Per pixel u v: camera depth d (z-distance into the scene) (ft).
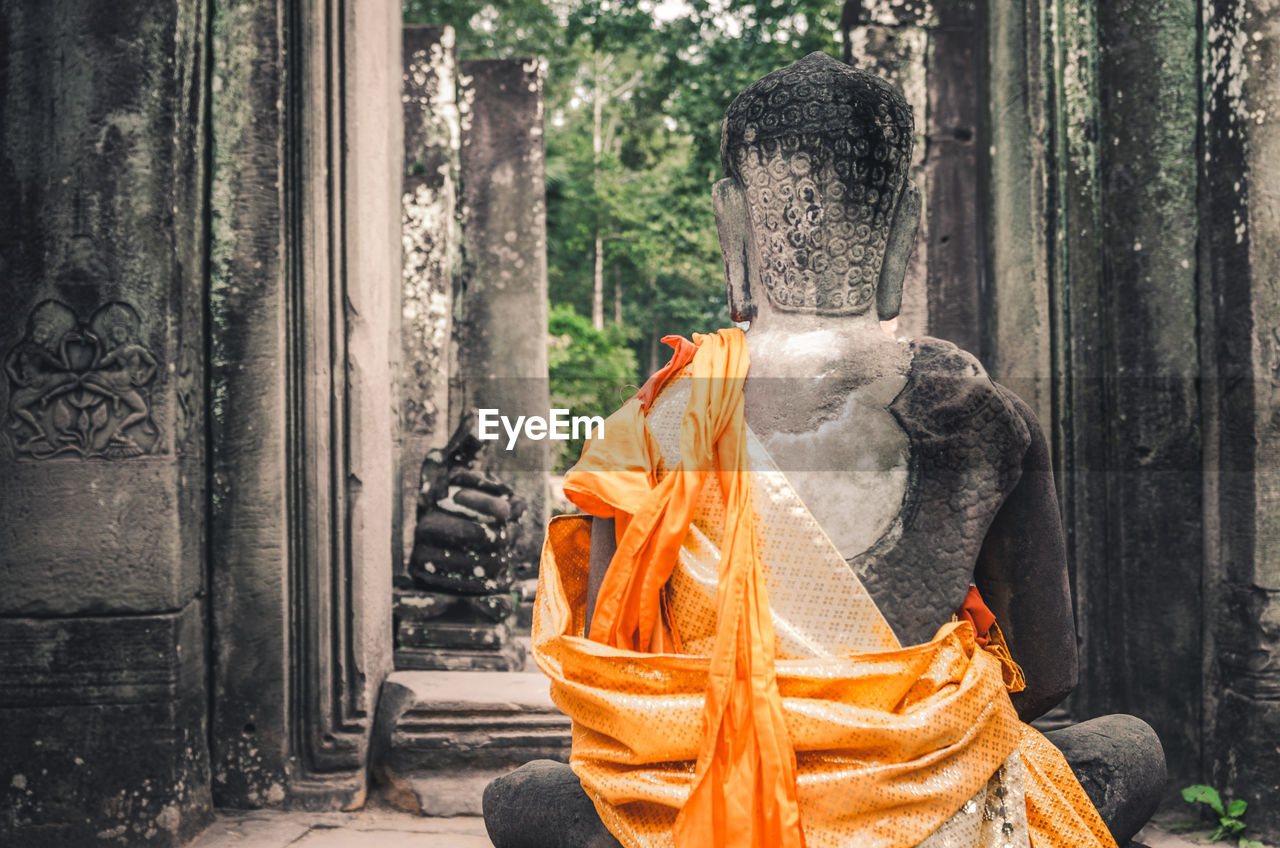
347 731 12.11
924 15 19.85
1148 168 12.29
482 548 15.85
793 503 4.33
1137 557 12.25
